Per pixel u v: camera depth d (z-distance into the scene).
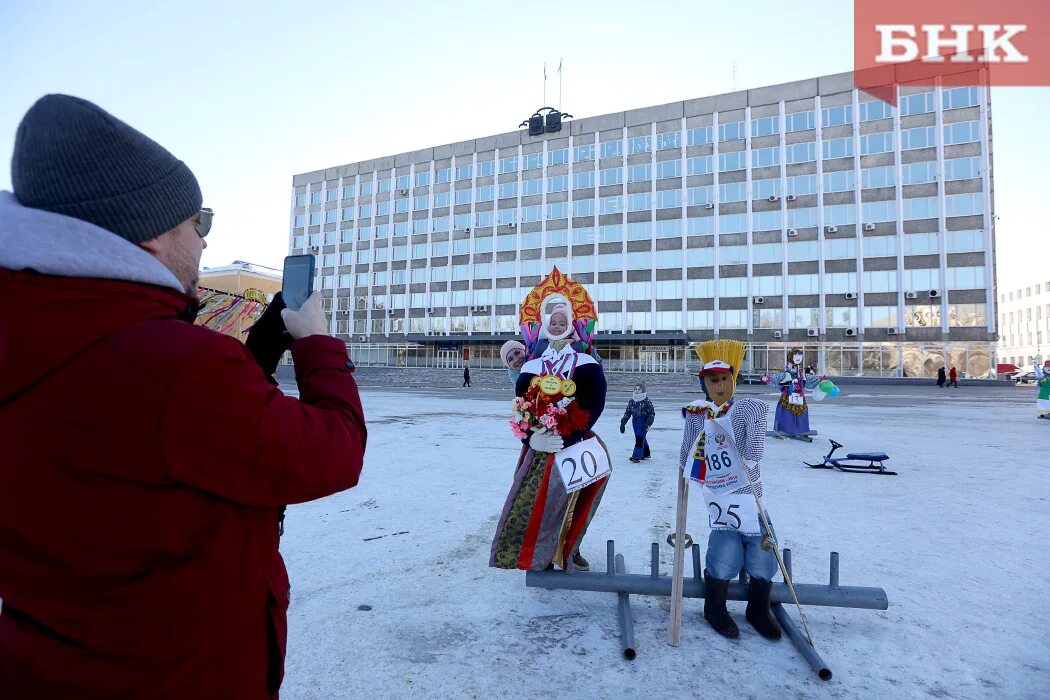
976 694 2.26
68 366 0.76
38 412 0.76
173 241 0.99
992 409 17.19
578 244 47.81
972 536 4.24
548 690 2.25
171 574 0.83
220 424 0.80
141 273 0.84
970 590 3.26
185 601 0.84
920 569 3.57
